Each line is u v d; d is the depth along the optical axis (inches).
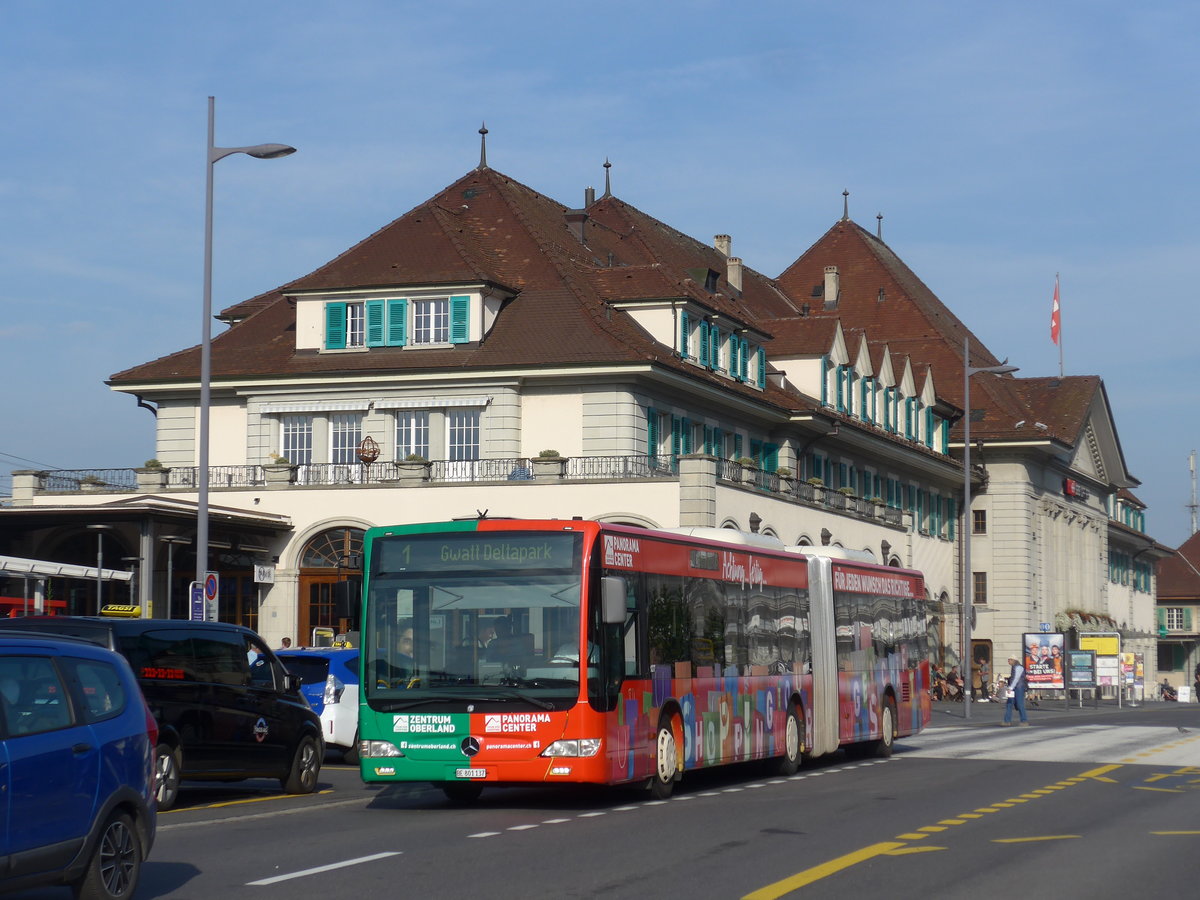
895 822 729.6
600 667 802.8
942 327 3587.6
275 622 1951.3
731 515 1930.4
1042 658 2719.0
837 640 1186.6
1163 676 5310.0
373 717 808.3
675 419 2127.2
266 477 1979.6
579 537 813.9
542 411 2034.9
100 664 501.0
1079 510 3779.5
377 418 2074.3
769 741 1040.2
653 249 2679.6
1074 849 623.8
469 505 1915.6
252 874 550.3
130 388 2155.5
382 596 821.9
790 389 2564.0
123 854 488.1
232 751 852.6
